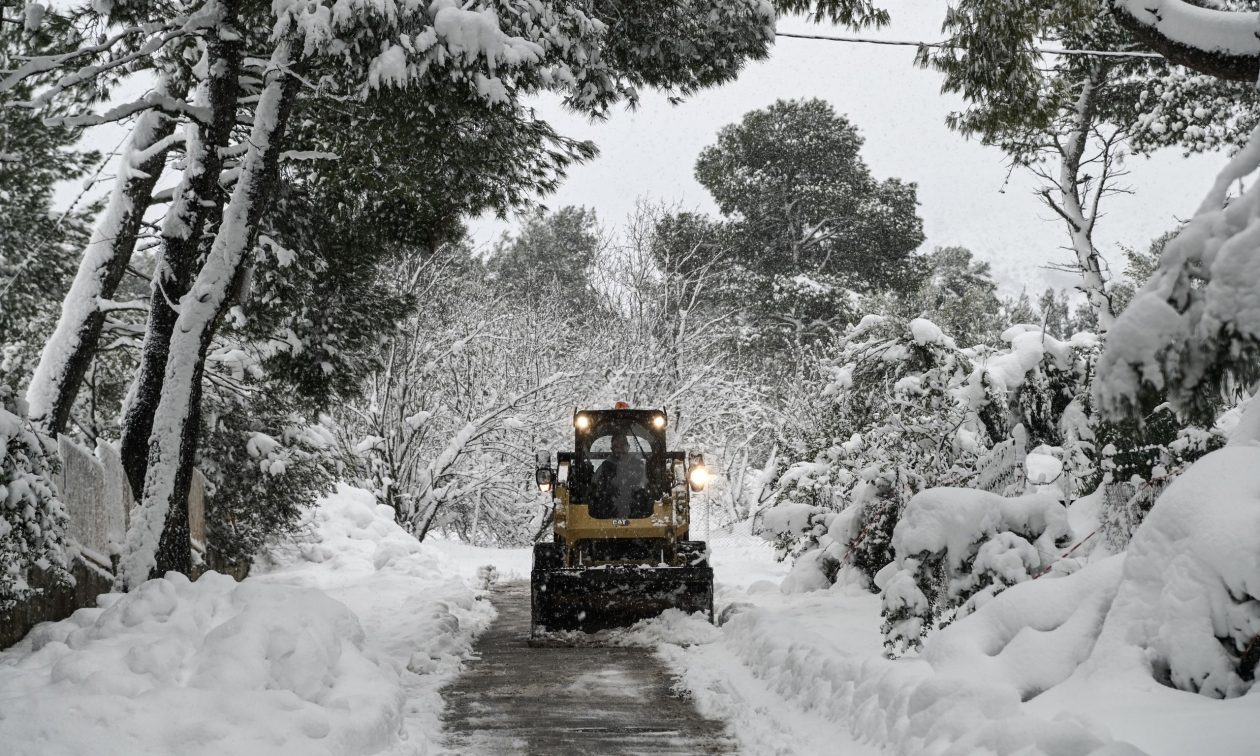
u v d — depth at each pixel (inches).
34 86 515.8
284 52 465.4
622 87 537.3
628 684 370.6
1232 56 330.3
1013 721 197.5
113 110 465.1
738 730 293.1
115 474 524.7
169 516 466.6
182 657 289.7
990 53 550.6
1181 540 225.1
